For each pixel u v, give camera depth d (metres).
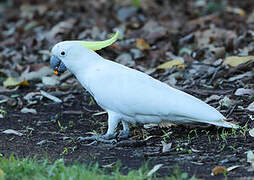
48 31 17.77
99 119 10.55
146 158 8.00
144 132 9.38
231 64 12.18
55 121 10.57
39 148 8.74
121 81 8.63
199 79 12.06
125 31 16.83
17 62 15.02
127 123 9.24
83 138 9.05
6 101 11.93
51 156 8.23
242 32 15.12
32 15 19.81
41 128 10.09
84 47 9.02
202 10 19.31
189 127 9.38
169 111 8.36
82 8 20.38
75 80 13.05
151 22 17.09
